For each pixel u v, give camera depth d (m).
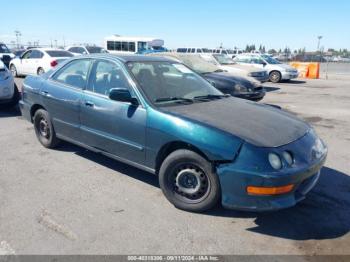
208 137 3.24
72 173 4.51
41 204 3.67
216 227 3.29
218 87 8.64
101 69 4.47
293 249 2.99
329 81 19.38
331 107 10.07
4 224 3.27
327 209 3.68
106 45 32.50
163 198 3.85
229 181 3.17
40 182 4.22
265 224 3.36
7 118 7.60
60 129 5.04
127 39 31.05
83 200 3.78
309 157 3.33
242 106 4.16
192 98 4.20
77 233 3.15
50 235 3.11
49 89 5.08
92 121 4.39
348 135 6.79
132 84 4.00
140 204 3.71
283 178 3.03
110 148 4.23
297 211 3.62
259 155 3.07
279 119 3.82
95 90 4.44
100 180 4.30
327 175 4.63
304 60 45.94
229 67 13.22
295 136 3.46
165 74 4.45
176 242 3.05
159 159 3.74
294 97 12.23
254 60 18.36
